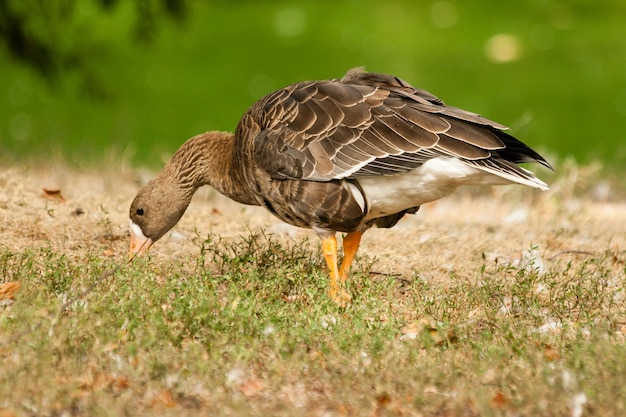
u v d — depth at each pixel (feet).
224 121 107.34
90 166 63.52
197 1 75.25
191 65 124.98
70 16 71.10
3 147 70.44
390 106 36.58
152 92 115.75
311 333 31.76
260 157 37.35
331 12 145.48
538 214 54.54
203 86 117.70
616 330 34.06
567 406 26.78
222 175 40.75
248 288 36.47
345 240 39.60
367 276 38.32
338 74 120.16
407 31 136.77
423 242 46.65
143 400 27.12
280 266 38.88
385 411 27.09
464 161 35.50
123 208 49.52
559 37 133.90
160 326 30.60
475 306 36.19
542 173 64.18
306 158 36.47
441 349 31.17
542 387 27.58
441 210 56.95
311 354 30.48
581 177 63.77
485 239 47.39
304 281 37.47
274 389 28.17
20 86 123.75
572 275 41.63
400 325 33.94
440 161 35.73
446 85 116.06
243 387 28.40
